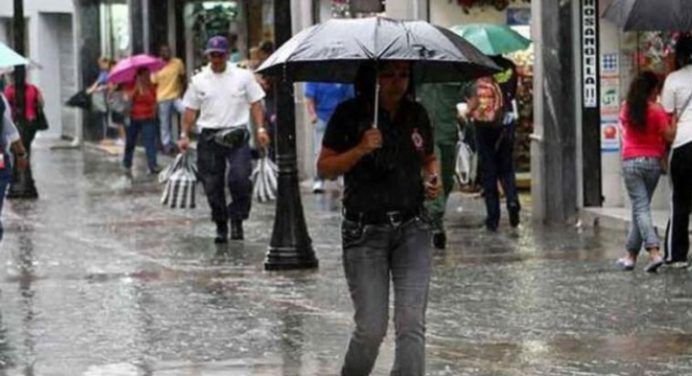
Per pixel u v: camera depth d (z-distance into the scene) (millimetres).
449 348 21688
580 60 36781
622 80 36781
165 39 66688
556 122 36844
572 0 36719
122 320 24391
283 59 17172
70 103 72250
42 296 26938
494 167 35594
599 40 36719
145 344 22391
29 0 78812
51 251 33500
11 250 33719
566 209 36938
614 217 35312
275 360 21094
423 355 16984
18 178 46312
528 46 36781
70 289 27719
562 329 22953
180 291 27297
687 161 27875
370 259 17078
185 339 22719
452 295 26156
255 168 41031
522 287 26875
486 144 35469
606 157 36875
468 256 31203
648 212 28188
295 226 29797
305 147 49406
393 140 17062
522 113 43312
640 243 28516
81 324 24078
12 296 26969
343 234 17219
